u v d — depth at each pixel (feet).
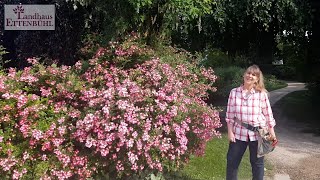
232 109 12.72
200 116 13.44
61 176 11.16
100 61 15.74
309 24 30.42
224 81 31.71
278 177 16.31
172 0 17.38
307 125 28.19
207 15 29.68
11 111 11.46
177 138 12.48
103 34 18.65
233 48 35.91
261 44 36.52
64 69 13.71
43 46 23.70
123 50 16.07
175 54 19.27
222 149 19.04
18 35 26.27
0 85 11.69
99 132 11.44
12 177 10.87
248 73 12.48
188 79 16.14
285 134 25.38
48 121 11.91
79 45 21.30
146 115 12.00
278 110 33.47
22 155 11.12
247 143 12.65
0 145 10.98
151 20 18.95
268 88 44.47
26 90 12.59
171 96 12.85
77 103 12.72
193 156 15.72
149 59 16.10
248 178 15.66
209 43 34.22
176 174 14.20
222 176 15.55
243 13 29.43
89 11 19.88
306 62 34.35
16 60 26.55
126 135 11.49
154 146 12.01
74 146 11.88
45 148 11.16
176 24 19.35
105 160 11.87
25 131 11.14
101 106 11.98
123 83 12.74
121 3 17.49
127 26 18.12
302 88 47.96
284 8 29.58
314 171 17.33
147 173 12.64
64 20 22.22
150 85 13.60
